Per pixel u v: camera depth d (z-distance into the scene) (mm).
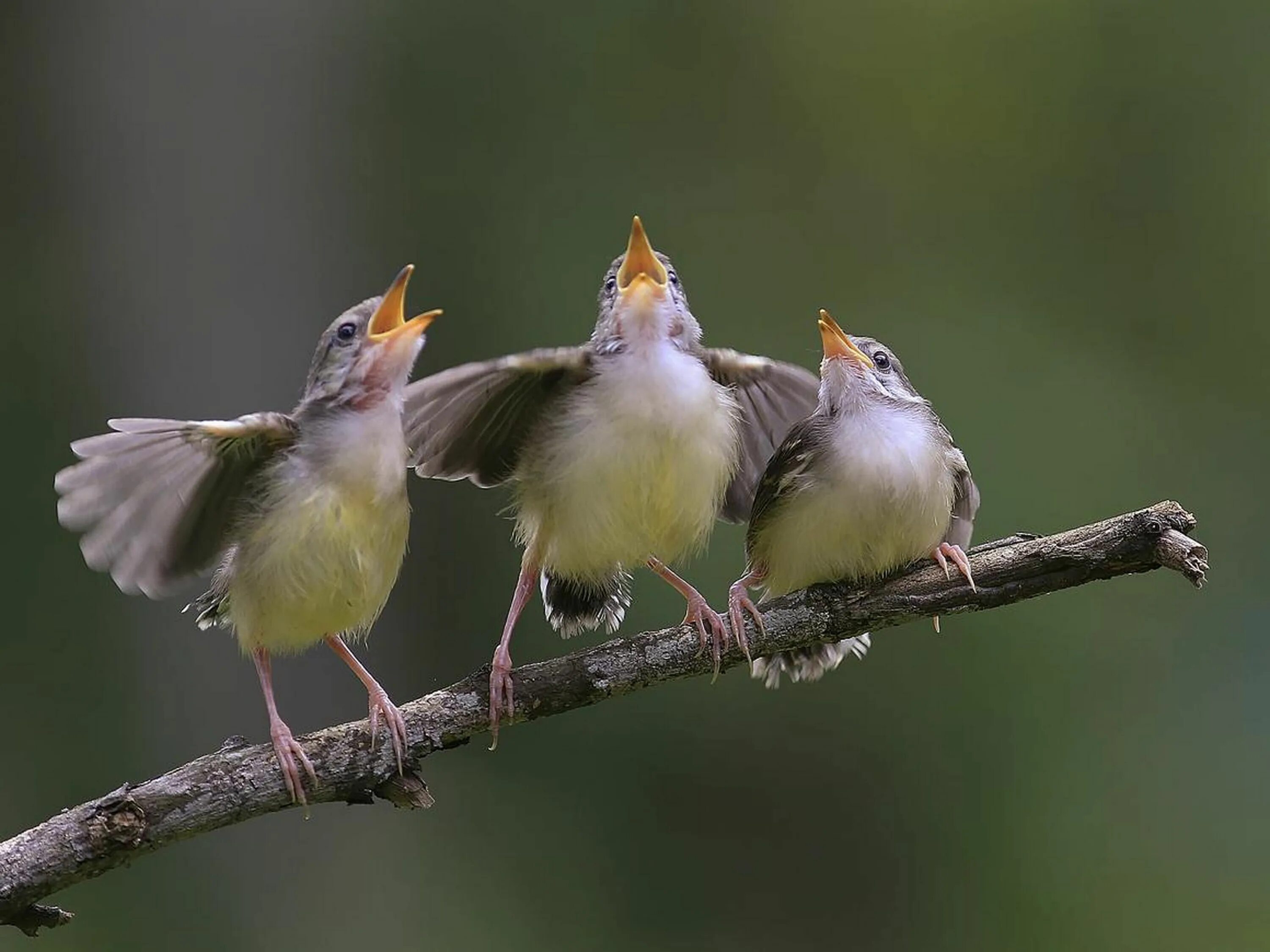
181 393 14289
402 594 14797
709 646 7566
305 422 7254
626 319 7715
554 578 8570
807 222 16391
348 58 15242
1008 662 14703
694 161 16391
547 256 15719
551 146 16047
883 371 8203
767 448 8859
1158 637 14867
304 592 7125
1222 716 14672
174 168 14492
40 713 14086
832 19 16734
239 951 13414
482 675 7312
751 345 15922
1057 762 14594
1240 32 16984
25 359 14461
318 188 15016
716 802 14812
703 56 16547
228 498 7289
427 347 15344
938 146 16844
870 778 14711
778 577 8164
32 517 14359
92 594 14219
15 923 6586
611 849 14672
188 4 14594
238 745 6930
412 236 15570
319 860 13781
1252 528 15367
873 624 7758
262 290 14609
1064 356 15992
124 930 13414
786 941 14523
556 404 7883
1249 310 16438
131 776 13828
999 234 16562
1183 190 16828
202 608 7855
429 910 13930
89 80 14523
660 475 7656
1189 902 14219
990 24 16891
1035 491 15141
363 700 14117
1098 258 16625
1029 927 14250
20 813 13867
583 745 14875
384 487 7223
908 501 7797
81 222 14477
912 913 14492
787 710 14852
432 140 15844
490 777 14711
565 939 14242
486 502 14930
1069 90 17000
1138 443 15484
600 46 16328
